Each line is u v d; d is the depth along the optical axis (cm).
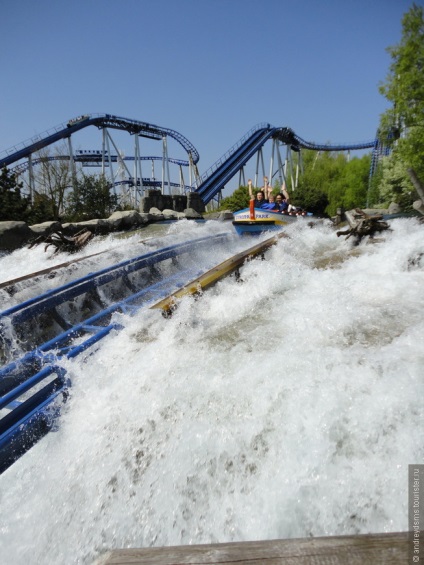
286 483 268
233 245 1262
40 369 454
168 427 338
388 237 777
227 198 4762
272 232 1273
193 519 282
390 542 125
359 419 279
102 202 3450
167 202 3419
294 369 345
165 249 940
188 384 369
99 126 6025
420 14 3416
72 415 396
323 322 436
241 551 127
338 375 323
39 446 373
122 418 365
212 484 292
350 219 830
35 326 634
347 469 257
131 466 325
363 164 7319
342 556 122
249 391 337
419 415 265
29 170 4656
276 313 497
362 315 439
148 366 419
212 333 470
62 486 334
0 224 1419
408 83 3447
